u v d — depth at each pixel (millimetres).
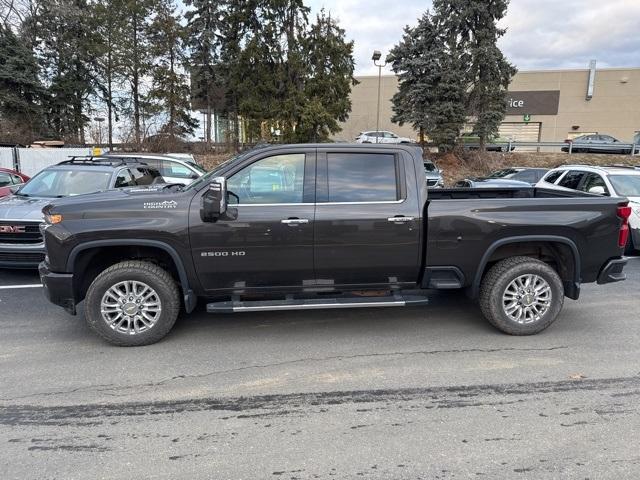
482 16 25438
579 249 4969
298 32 26094
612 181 9031
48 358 4379
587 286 6961
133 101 32438
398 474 2764
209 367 4215
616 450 2992
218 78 29516
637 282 7203
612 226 4984
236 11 26656
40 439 3115
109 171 8422
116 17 29703
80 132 31906
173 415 3420
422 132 28016
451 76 25656
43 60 30875
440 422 3322
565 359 4395
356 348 4652
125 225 4438
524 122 42906
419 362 4328
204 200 4355
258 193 4625
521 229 4836
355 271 4777
